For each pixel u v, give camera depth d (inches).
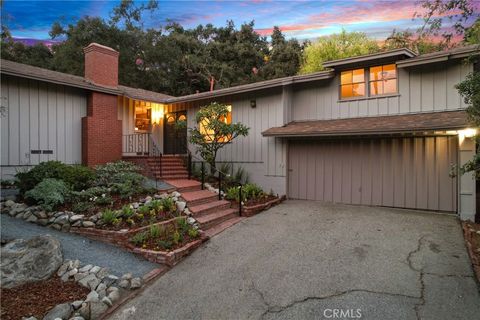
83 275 184.4
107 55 478.3
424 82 354.0
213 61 1217.4
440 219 293.0
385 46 463.5
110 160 444.1
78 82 404.8
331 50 926.4
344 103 408.5
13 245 198.4
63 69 903.1
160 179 404.8
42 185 273.6
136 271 200.2
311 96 435.2
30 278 177.0
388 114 375.9
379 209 339.6
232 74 1196.5
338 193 382.3
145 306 165.2
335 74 414.3
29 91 373.7
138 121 536.7
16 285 171.5
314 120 431.2
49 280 181.2
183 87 1180.5
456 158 309.4
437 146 320.2
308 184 406.0
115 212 258.2
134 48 1067.3
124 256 218.7
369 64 386.6
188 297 172.7
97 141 428.5
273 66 1165.7
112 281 183.3
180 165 474.3
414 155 332.8
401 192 339.9
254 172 447.8
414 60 347.9
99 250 223.3
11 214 263.7
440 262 201.0
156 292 179.2
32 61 984.9
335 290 172.1
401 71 368.8
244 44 1254.3
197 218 292.0
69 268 190.9
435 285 172.4
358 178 368.5
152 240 234.8
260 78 1162.0
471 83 192.5
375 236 253.0
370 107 389.1
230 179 435.5
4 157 348.5
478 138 204.7
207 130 459.8
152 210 277.6
